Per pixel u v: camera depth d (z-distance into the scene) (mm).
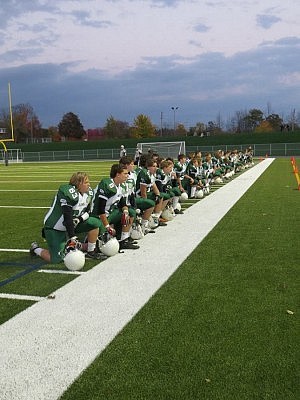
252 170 23969
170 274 5004
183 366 2986
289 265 5215
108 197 5906
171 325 3629
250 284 4574
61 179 20578
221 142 56406
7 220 8969
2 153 58875
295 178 17688
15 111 80000
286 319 3689
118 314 3887
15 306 4117
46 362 3094
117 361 3080
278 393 2660
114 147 59594
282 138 54812
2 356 3189
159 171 8305
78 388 2771
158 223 8000
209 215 9078
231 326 3574
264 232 7145
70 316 3865
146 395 2672
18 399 2672
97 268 5316
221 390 2703
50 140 80188
